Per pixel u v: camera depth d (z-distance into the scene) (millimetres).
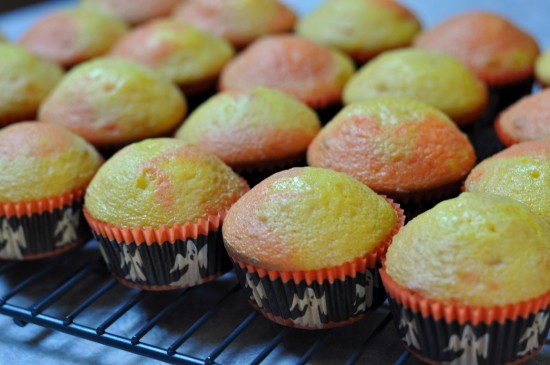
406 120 431
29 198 433
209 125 472
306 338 400
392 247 372
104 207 415
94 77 495
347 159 430
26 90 536
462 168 431
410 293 361
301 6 762
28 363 399
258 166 468
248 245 385
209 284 436
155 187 410
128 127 489
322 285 381
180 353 384
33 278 427
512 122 471
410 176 424
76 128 490
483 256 351
